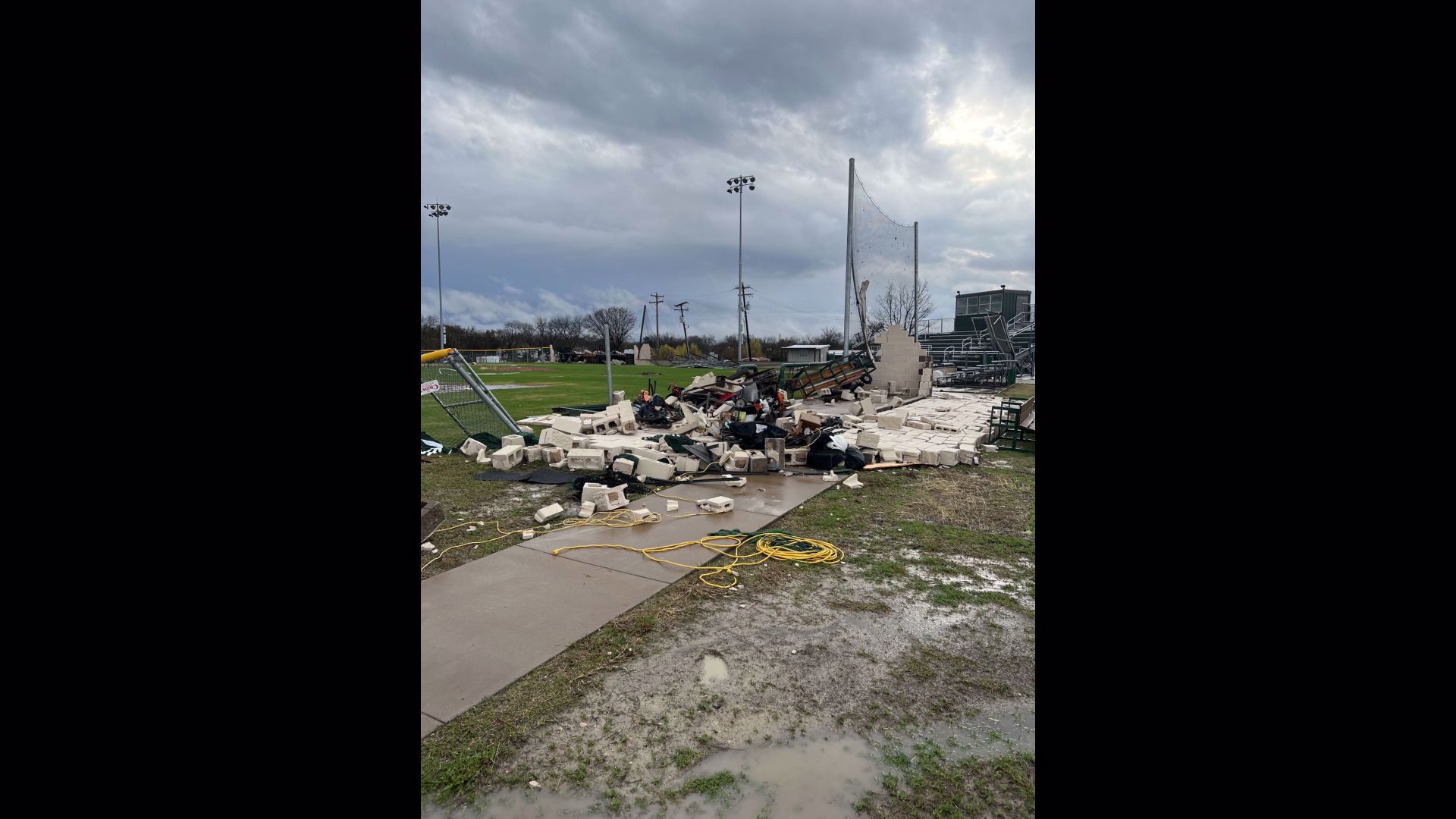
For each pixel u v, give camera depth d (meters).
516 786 2.68
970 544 6.03
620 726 3.10
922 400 22.19
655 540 6.00
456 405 11.55
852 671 3.63
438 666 3.63
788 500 7.67
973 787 2.71
